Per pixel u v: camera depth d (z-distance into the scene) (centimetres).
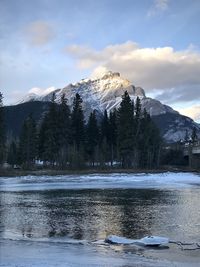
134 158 10206
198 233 2177
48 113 10375
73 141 10669
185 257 1642
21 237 2061
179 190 4900
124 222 2505
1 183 6081
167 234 2148
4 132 8944
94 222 2508
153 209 3095
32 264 1468
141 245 1852
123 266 1477
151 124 11344
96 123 11494
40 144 10725
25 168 9044
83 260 1559
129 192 4597
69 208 3153
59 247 1808
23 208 3148
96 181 6669
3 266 1430
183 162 12350
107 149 10712
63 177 7575
